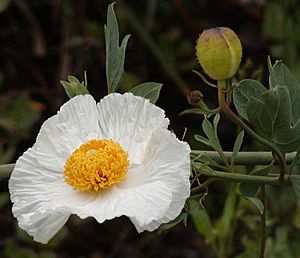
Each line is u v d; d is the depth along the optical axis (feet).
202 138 2.06
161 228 2.09
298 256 3.08
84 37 3.70
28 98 3.58
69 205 1.87
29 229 1.86
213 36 1.96
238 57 1.98
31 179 1.95
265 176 2.07
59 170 1.96
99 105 2.00
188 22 3.87
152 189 1.83
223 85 1.99
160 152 1.86
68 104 2.01
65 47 3.75
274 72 2.04
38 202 1.91
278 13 3.48
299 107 2.04
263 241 2.15
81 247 3.84
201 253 3.80
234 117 1.99
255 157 2.13
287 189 3.04
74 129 2.00
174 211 1.79
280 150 2.00
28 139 3.85
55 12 3.79
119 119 1.99
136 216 1.78
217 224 2.83
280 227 3.09
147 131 1.95
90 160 1.90
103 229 3.86
